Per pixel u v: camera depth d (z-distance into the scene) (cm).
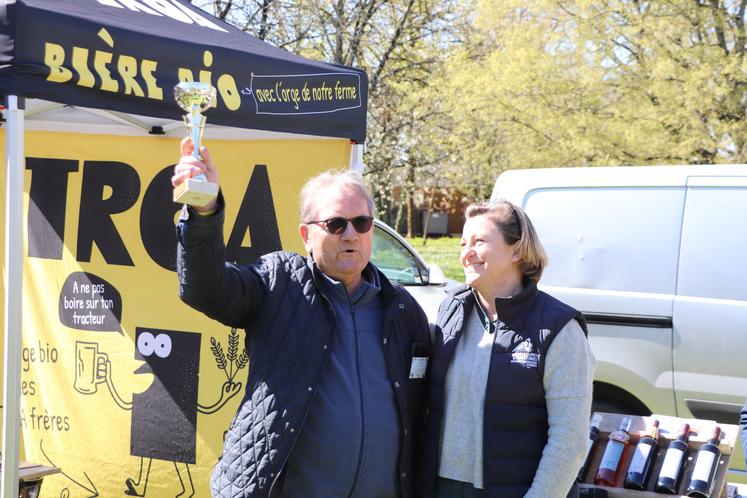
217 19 370
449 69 1356
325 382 211
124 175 382
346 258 217
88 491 379
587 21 1205
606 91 1262
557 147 1273
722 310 425
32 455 390
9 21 241
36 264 392
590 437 276
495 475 208
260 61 311
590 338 453
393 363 221
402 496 219
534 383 208
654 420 277
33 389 391
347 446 209
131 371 376
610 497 255
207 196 180
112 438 377
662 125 1177
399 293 231
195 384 368
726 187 439
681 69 1133
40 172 390
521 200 486
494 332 216
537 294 216
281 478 205
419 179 1706
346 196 218
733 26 1177
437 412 223
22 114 251
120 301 379
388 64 1436
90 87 259
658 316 438
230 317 209
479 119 1437
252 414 208
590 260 461
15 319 262
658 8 1161
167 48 282
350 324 219
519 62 1266
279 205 366
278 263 222
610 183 466
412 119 1484
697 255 438
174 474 369
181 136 377
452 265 1994
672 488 251
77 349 384
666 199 451
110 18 276
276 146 367
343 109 340
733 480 417
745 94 1142
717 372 423
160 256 376
